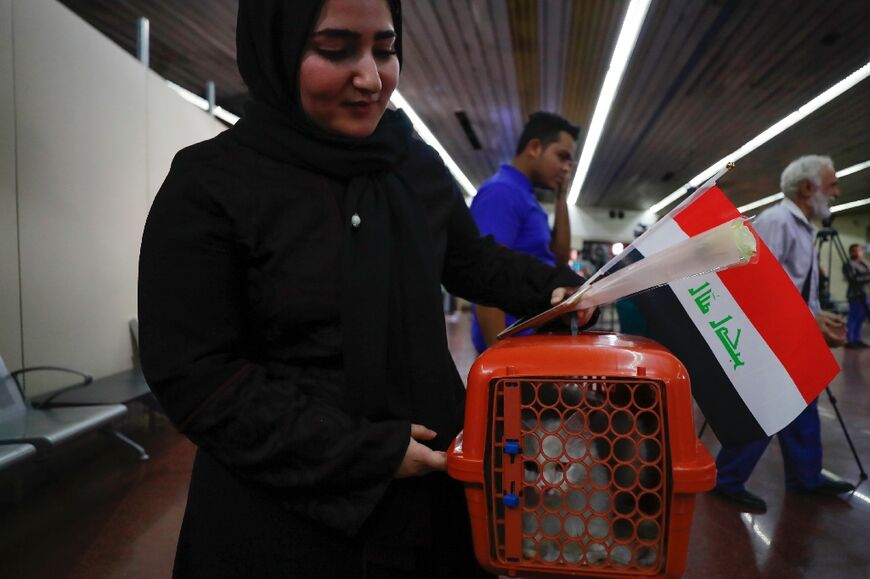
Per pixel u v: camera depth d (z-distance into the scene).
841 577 2.08
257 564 0.69
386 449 0.64
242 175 0.68
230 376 0.63
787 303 0.76
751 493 2.80
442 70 7.70
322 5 0.64
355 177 0.73
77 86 3.72
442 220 0.84
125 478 3.02
